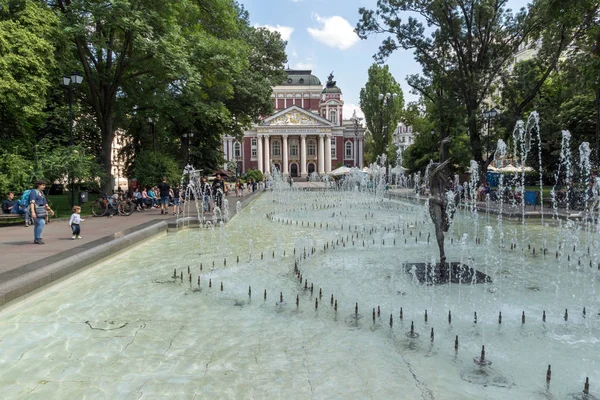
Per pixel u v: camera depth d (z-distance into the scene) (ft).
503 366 13.00
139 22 52.70
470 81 76.18
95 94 64.39
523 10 73.77
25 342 14.90
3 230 39.75
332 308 18.63
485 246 33.76
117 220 48.57
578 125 72.74
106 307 18.84
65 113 84.12
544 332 15.67
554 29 69.10
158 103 68.59
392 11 80.74
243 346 14.61
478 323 16.61
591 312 17.79
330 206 76.89
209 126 102.17
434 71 81.87
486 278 23.11
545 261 27.89
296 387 11.79
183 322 16.99
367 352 14.05
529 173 93.71
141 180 74.23
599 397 11.10
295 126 256.52
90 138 103.09
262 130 255.50
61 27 52.65
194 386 11.87
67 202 75.15
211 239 38.52
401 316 16.87
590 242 35.47
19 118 52.44
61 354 13.94
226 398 11.22
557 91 83.87
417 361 13.39
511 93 75.61
